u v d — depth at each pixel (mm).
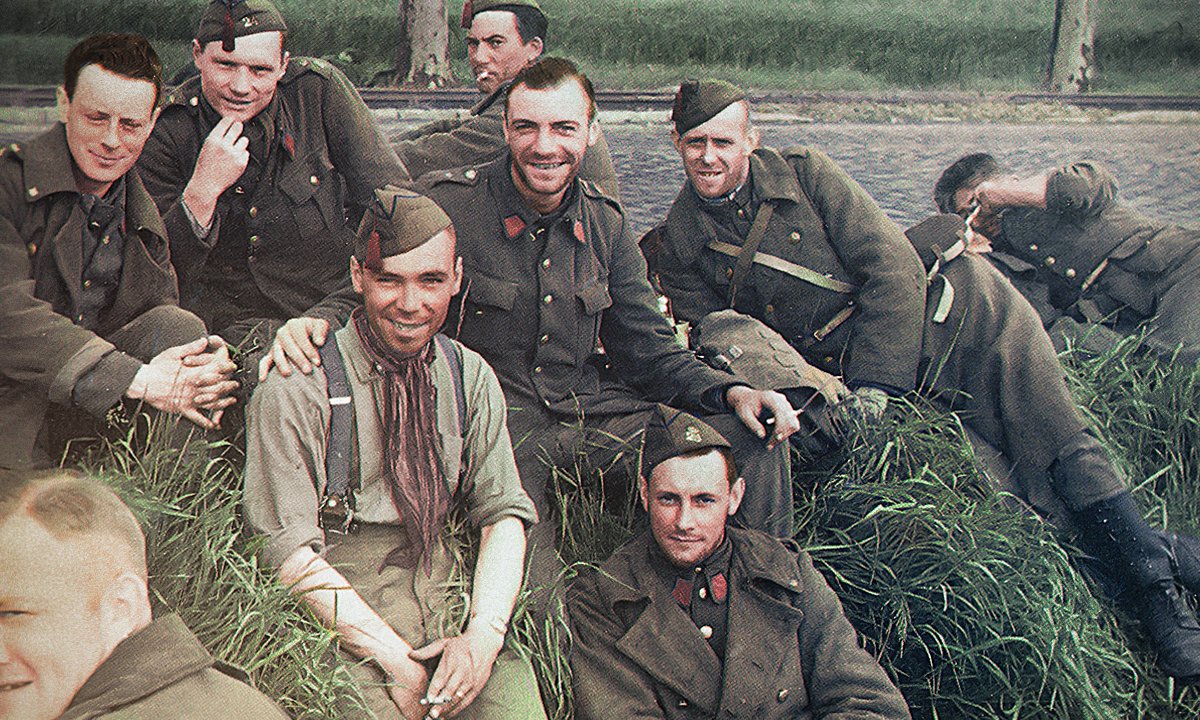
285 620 2938
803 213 3473
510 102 3162
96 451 2986
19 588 2777
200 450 3002
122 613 2852
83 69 2943
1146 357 3738
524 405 3258
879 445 3498
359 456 2996
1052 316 3705
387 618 2975
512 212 3199
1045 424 3648
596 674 3156
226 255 3092
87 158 2963
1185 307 3740
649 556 3209
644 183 3354
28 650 2777
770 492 3336
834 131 3504
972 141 3594
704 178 3396
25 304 2941
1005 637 3492
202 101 3045
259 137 3080
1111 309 3732
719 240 3436
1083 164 3689
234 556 2945
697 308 3459
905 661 3459
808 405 3404
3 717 2766
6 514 2797
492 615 3021
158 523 2938
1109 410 3719
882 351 3533
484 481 3100
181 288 3070
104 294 3010
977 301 3605
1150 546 3646
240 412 3027
